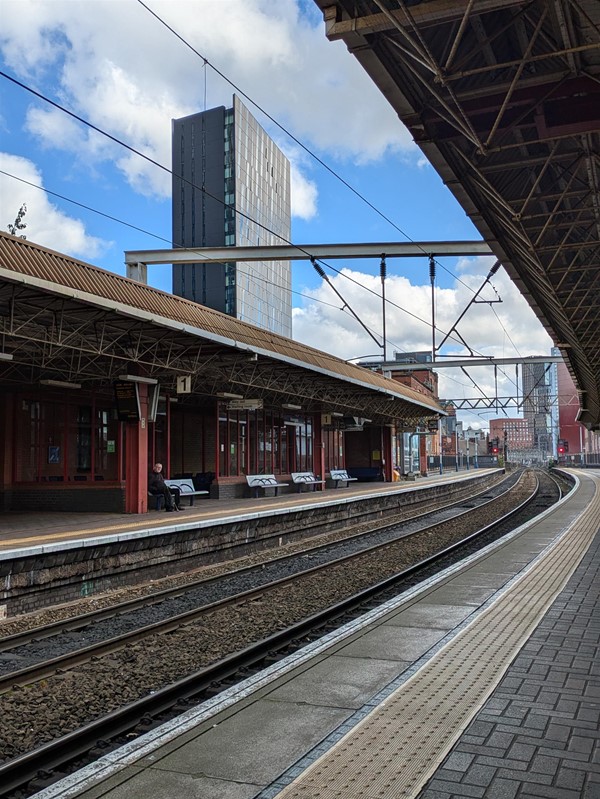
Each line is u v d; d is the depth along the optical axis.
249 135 86.44
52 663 6.95
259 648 7.28
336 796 3.45
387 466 41.22
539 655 5.85
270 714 4.71
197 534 14.50
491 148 8.48
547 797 3.40
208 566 14.73
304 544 18.45
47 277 11.52
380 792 3.48
